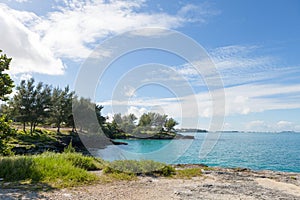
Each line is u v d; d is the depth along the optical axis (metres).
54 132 36.19
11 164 7.54
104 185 7.54
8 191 5.82
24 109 32.97
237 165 21.41
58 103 36.56
